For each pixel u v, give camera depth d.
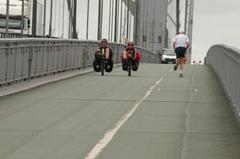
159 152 18.78
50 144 20.05
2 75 35.69
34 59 43.12
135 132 22.73
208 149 19.42
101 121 25.55
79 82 46.47
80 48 60.28
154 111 29.19
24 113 27.84
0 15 106.50
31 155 18.12
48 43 47.28
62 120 25.72
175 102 33.34
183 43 56.66
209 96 37.16
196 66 87.44
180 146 19.92
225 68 39.53
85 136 21.70
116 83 46.12
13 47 37.75
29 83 41.62
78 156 18.03
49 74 47.69
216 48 62.75
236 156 18.27
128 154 18.41
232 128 24.11
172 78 53.53
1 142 20.38
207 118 27.02
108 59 59.22
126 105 31.48
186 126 24.45
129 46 63.16
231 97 31.38
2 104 31.02
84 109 29.61
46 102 32.31
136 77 53.88
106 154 18.39
